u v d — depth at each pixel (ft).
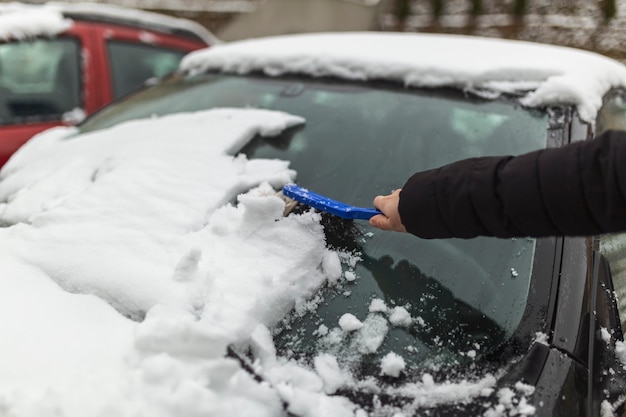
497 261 4.48
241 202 4.78
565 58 6.71
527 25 25.94
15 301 4.22
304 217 4.84
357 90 6.66
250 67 7.79
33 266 4.64
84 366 3.62
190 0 34.68
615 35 23.34
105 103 11.59
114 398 3.36
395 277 4.45
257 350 3.84
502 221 3.73
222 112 6.61
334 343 4.02
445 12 28.84
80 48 11.61
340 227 4.84
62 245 4.77
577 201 3.42
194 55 8.75
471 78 6.28
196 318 3.93
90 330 3.95
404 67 6.63
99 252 4.61
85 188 5.74
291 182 5.40
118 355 3.68
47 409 3.36
